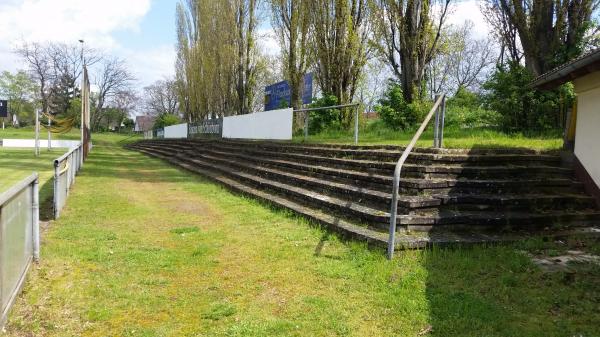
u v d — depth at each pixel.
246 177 12.05
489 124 13.60
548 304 4.06
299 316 4.02
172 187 12.73
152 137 50.94
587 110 7.19
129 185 13.12
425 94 16.61
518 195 6.76
